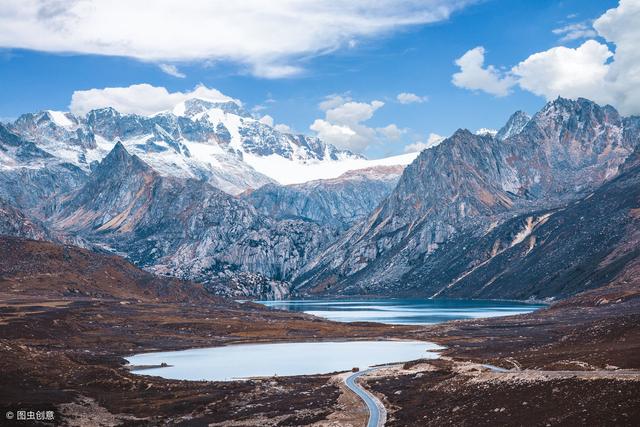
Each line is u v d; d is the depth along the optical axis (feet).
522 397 355.77
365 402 443.73
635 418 282.77
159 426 434.71
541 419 314.55
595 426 287.28
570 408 315.78
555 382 362.12
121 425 435.53
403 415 393.09
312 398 481.87
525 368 517.96
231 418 437.17
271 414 435.94
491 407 356.59
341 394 484.33
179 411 477.77
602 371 391.24
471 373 490.90
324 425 387.14
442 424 353.10
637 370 392.06
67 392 521.24
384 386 504.43
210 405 490.49
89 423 435.94
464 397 393.50
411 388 479.41
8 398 477.77
